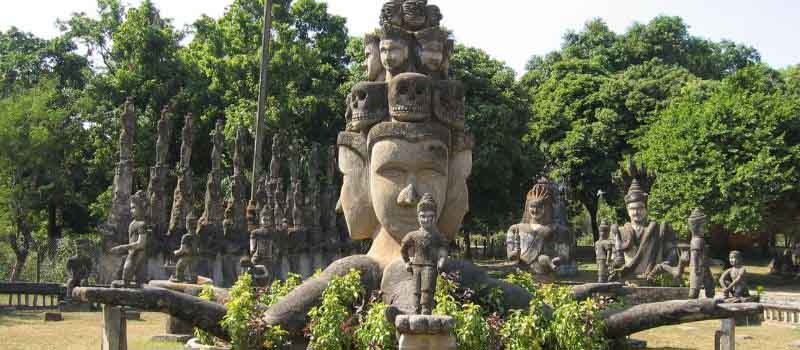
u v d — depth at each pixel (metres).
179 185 28.77
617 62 53.56
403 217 10.30
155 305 9.32
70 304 21.89
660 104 42.31
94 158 40.88
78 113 39.59
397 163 10.27
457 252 43.38
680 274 19.28
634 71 47.16
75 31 43.31
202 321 9.54
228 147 37.69
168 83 39.53
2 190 32.53
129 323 18.89
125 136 25.33
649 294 16.70
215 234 26.64
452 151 10.83
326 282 9.77
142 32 39.00
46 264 28.19
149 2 39.94
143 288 9.42
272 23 39.06
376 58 11.15
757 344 15.65
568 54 55.75
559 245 27.34
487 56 40.94
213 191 28.41
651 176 24.30
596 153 43.66
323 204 36.94
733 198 31.03
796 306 19.27
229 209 29.33
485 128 37.19
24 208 34.03
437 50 10.89
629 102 43.12
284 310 9.56
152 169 27.62
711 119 31.88
